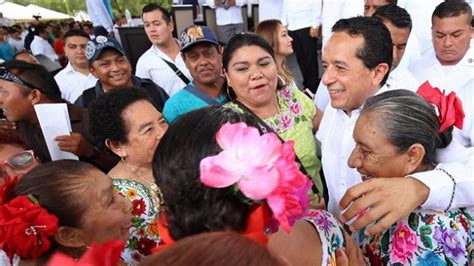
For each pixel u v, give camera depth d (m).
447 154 1.24
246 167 0.67
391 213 1.02
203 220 0.73
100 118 1.46
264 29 3.03
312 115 2.03
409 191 1.04
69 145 1.92
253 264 0.48
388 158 1.14
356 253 1.05
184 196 0.75
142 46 4.81
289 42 3.07
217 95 2.41
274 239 0.88
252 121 0.85
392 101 1.15
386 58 1.50
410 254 1.09
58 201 0.97
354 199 1.08
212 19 6.02
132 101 1.45
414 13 3.50
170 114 2.29
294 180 0.68
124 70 2.71
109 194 1.07
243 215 0.73
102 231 1.05
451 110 1.15
